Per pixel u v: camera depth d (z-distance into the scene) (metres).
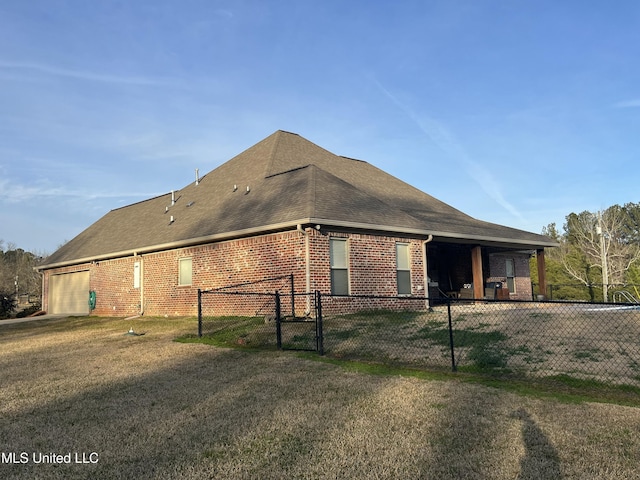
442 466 3.82
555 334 9.13
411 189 22.80
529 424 4.68
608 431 4.43
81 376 7.79
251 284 14.58
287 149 20.56
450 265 21.28
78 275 23.84
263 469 3.91
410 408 5.32
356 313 13.51
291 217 13.24
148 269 18.95
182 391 6.51
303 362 8.10
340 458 4.05
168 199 22.91
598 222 38.31
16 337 14.71
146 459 4.23
